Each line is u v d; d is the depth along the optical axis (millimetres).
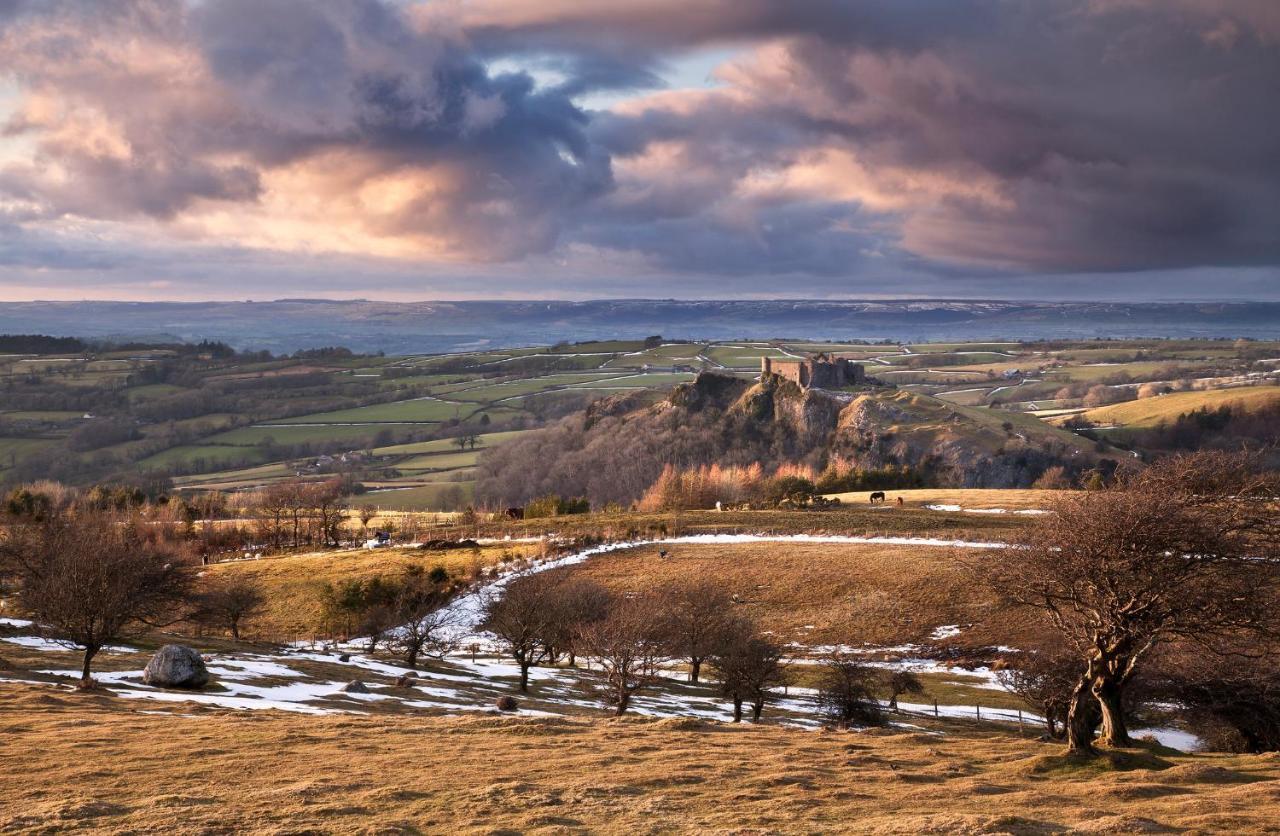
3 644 62594
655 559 116250
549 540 128500
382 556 123562
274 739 33625
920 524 129000
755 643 64625
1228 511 35812
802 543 119938
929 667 82125
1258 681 45094
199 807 24047
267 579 114625
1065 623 38938
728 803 25531
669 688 75562
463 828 22641
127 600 55938
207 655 65812
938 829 22781
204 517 164500
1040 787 28828
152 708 40750
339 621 97812
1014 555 39188
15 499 149875
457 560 119062
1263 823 23297
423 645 89875
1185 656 47094
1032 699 56438
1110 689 36906
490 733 36594
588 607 86250
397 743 33750
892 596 97000
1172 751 37000
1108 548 35219
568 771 29203
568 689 70938
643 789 27000
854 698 61219
